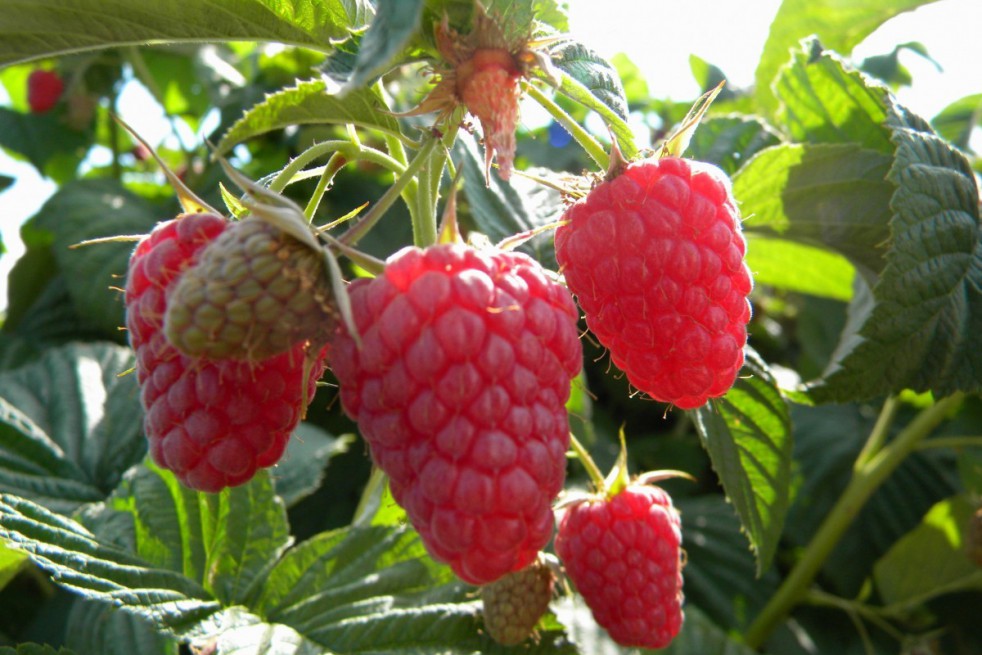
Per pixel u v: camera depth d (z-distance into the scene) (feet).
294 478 0.70
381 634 0.50
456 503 0.32
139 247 0.39
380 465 0.35
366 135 0.95
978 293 0.53
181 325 0.33
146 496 0.55
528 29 0.38
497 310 0.32
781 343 1.22
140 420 0.70
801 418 0.99
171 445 0.37
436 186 0.40
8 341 0.96
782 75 0.68
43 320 0.99
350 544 0.53
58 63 1.14
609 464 0.89
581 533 0.49
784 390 0.55
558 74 0.36
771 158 0.62
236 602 0.52
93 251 0.93
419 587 0.52
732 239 0.40
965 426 0.94
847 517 0.81
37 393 0.71
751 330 1.18
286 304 0.33
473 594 0.51
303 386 0.35
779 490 0.55
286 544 0.55
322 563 0.53
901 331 0.51
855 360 0.51
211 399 0.36
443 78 0.37
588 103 0.39
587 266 0.40
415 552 0.53
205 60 1.08
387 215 0.92
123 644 0.58
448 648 0.49
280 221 0.33
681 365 0.39
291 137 1.02
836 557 0.89
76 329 0.98
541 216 0.60
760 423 0.54
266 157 1.03
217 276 0.33
